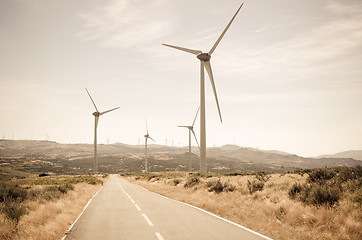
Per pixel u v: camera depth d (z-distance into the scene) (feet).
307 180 57.21
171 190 93.50
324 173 55.77
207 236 28.35
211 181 87.10
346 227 27.50
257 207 43.68
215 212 45.21
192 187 87.35
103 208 54.80
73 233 32.09
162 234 29.94
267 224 32.86
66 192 73.20
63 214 41.57
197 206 54.34
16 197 52.34
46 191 67.46
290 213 34.91
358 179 42.98
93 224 37.55
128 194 88.79
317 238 25.88
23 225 32.91
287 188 54.13
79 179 151.94
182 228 32.78
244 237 27.50
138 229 33.14
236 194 59.21
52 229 31.76
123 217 42.86
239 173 122.11
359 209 31.58
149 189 112.78
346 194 38.81
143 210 50.03
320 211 32.17
